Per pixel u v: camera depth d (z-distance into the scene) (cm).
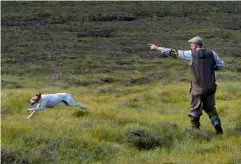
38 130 1175
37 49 6519
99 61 5338
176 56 1305
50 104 1639
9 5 11994
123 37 8056
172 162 962
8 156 937
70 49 6569
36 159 947
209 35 8225
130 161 989
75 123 1334
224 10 11331
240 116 1598
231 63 5184
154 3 12288
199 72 1298
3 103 1812
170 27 9219
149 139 1163
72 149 1034
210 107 1312
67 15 10550
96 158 1015
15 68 4662
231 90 2627
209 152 1079
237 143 1143
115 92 2773
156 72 4338
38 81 3669
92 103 2066
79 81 3647
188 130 1278
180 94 2472
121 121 1439
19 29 8912
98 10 11181
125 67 4819
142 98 2303
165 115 1706
